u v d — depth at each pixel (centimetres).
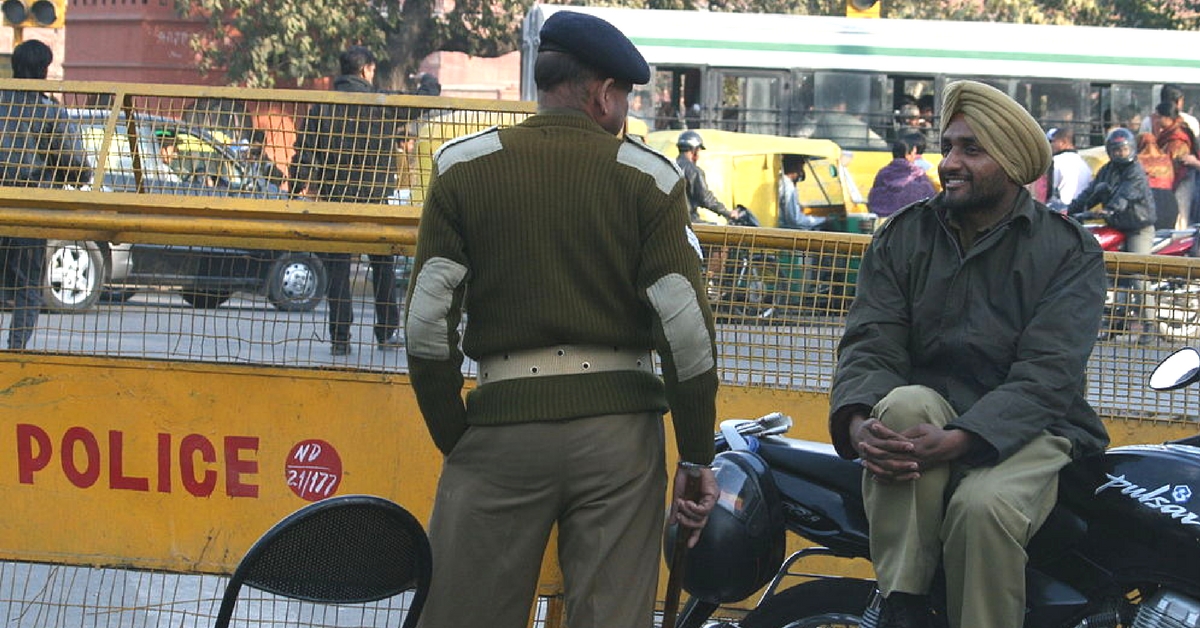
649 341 421
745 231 577
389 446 567
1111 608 434
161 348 580
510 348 411
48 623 622
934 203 466
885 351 461
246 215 557
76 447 576
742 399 581
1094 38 2647
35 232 561
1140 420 583
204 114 583
